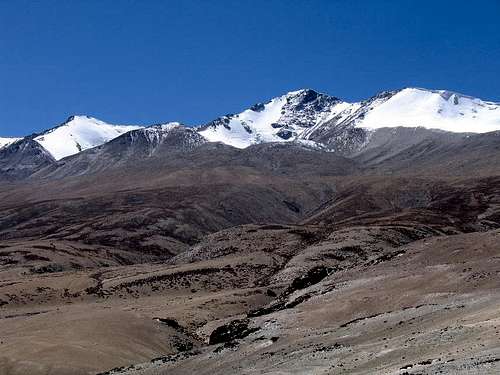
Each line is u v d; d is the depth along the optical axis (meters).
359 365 46.88
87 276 153.88
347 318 69.19
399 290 71.75
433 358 41.59
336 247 144.88
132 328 87.06
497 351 38.50
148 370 67.50
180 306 113.94
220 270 146.38
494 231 89.50
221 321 100.69
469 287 65.38
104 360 74.25
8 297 134.12
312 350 56.50
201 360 66.25
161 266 168.00
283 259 151.88
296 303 83.94
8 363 70.88
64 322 88.56
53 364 70.44
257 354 61.94
